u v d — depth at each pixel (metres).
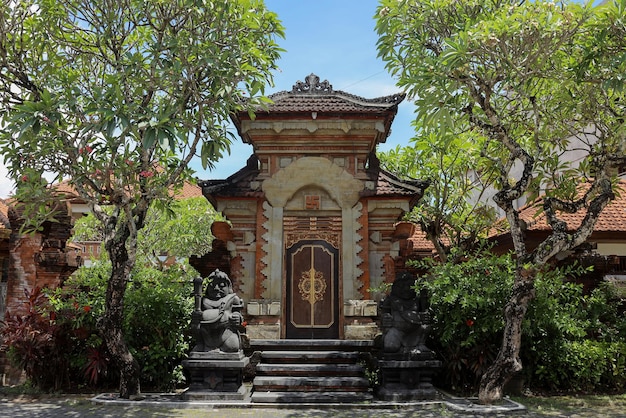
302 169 12.27
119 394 10.23
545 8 9.17
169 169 11.12
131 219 10.01
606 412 9.39
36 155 9.45
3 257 14.19
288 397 9.78
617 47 9.35
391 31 10.33
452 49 8.96
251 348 11.51
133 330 11.21
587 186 15.55
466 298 10.30
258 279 11.92
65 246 13.29
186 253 23.08
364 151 12.34
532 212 15.39
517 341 9.59
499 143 12.44
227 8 9.48
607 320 12.26
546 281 10.64
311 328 11.85
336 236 12.16
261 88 9.74
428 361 10.07
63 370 11.02
